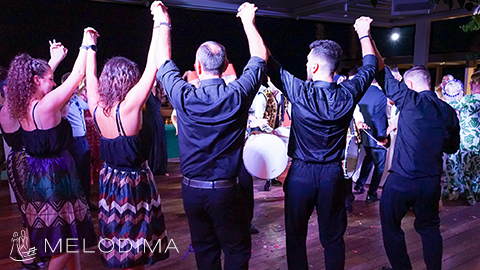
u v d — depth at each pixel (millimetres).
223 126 1474
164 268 2439
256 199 3951
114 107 1646
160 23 1579
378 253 2672
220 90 1474
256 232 3008
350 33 9992
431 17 8492
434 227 2104
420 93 2094
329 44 1784
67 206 1886
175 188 4414
